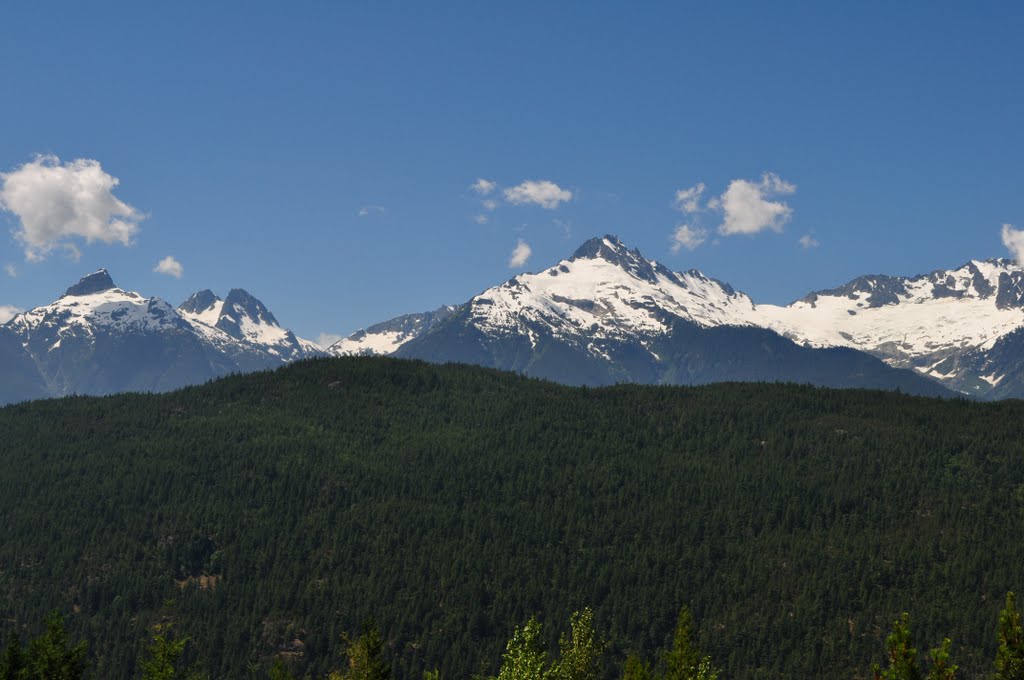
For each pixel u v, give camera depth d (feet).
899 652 447.83
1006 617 439.22
